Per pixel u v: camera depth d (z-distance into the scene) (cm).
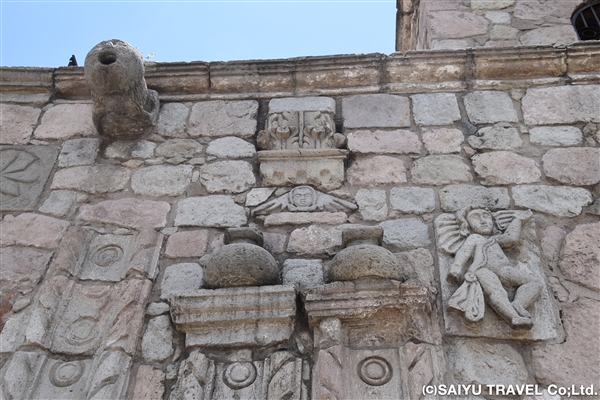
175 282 365
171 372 323
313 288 340
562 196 405
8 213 410
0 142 461
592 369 317
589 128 448
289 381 311
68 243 383
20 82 493
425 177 422
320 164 432
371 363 319
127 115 448
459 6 632
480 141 443
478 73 488
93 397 309
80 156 448
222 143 454
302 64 490
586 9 628
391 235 387
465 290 344
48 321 344
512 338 329
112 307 353
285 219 399
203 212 407
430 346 325
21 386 316
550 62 487
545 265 367
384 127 458
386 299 334
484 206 395
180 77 492
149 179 430
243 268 343
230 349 328
